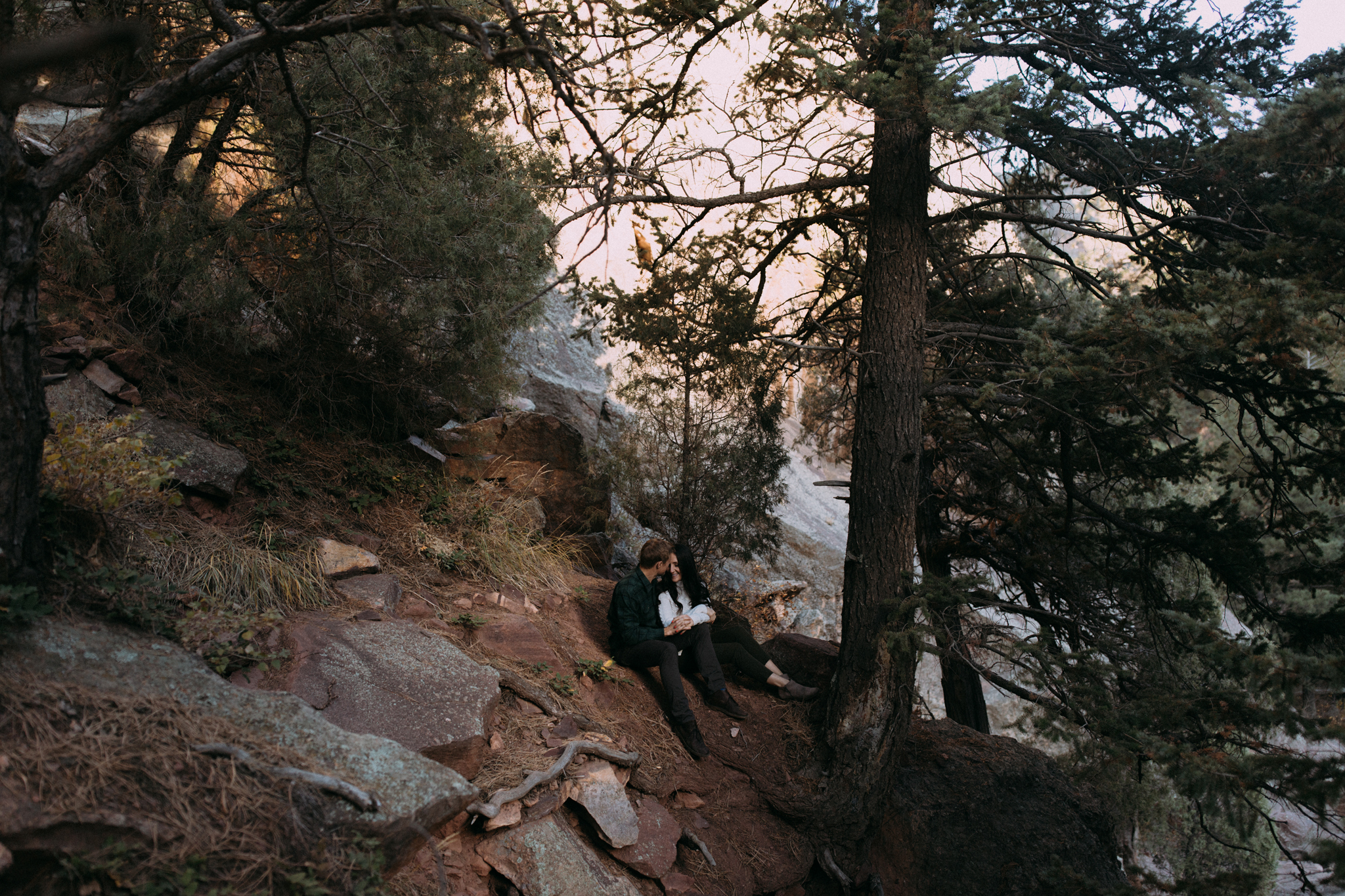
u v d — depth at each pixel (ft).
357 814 9.16
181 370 17.42
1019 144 18.92
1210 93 13.56
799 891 16.34
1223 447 22.36
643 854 14.02
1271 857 31.40
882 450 17.39
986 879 17.44
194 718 9.37
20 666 8.70
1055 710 15.11
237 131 17.53
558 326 36.22
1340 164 14.07
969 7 15.79
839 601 38.70
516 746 13.65
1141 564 23.38
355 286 17.28
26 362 9.59
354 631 13.57
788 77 19.11
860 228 23.97
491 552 19.34
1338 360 17.53
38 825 7.16
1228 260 15.58
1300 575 19.99
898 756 17.35
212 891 7.72
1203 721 15.02
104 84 10.44
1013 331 18.11
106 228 15.47
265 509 15.62
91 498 11.68
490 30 9.40
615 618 17.83
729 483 25.09
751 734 18.16
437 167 18.03
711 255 24.00
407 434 21.74
